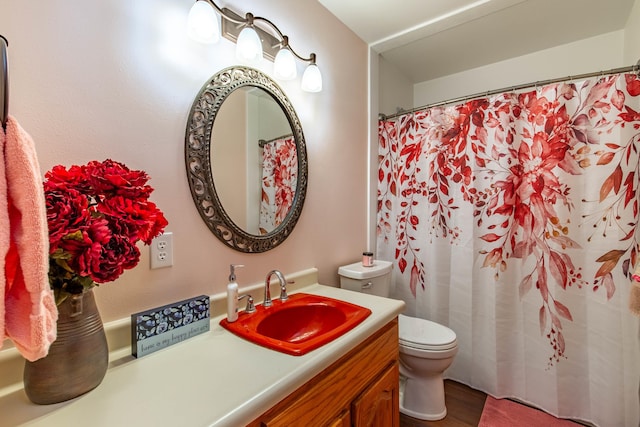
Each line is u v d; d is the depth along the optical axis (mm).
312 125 1654
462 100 1945
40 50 779
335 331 1016
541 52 2367
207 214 1148
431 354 1570
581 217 1618
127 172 742
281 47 1391
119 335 905
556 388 1692
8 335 513
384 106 2463
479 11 1787
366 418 1080
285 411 771
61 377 668
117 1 919
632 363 1477
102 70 887
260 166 1355
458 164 1941
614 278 1527
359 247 2078
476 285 1892
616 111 1515
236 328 1044
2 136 491
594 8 1857
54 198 618
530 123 1771
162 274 1021
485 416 1696
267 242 1379
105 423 605
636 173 1471
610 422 1539
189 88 1098
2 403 675
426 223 2070
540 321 1748
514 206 1803
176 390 714
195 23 1023
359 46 2061
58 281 657
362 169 2102
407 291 2164
